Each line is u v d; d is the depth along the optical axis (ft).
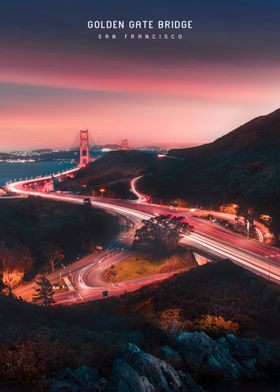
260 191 449.48
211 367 67.05
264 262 235.40
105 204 576.61
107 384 48.83
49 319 133.39
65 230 468.75
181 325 114.11
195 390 55.26
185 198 538.47
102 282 274.16
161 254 308.19
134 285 256.32
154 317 145.79
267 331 121.90
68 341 82.64
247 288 172.04
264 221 368.89
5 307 137.08
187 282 199.00
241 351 82.58
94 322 156.46
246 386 63.62
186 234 321.93
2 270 314.35
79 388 49.42
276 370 70.64
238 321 122.01
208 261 257.96
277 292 157.69
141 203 561.02
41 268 348.59
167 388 51.60
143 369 53.26
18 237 458.09
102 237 408.46
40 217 530.68
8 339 70.95
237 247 280.72
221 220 391.24
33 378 50.31
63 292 261.44
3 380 49.67
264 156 560.61
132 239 380.99
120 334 118.11
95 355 68.13
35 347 65.36
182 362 70.13
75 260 358.84
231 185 505.25
